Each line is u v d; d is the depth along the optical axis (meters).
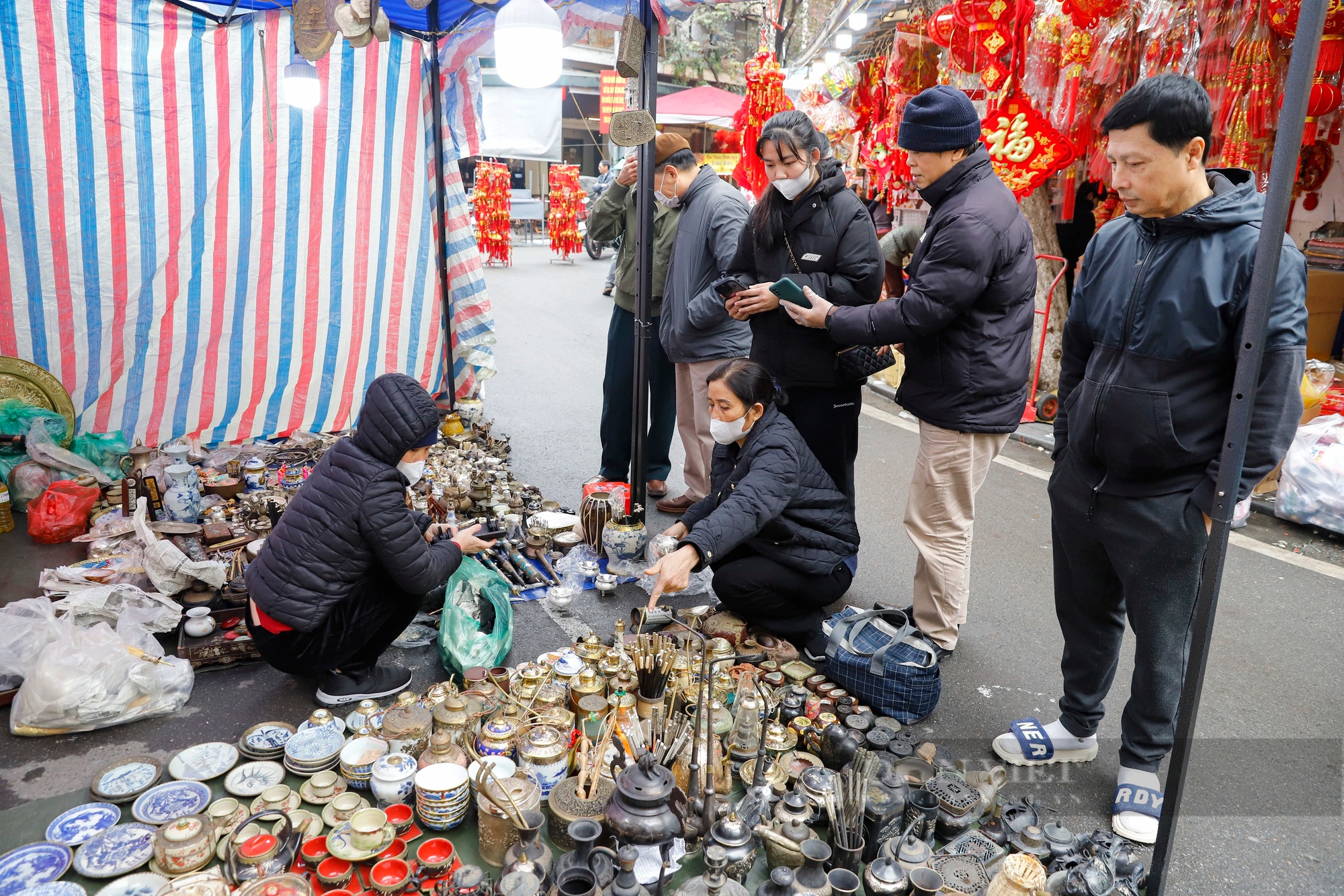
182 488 4.21
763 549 3.43
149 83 4.95
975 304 3.13
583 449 6.10
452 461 5.16
